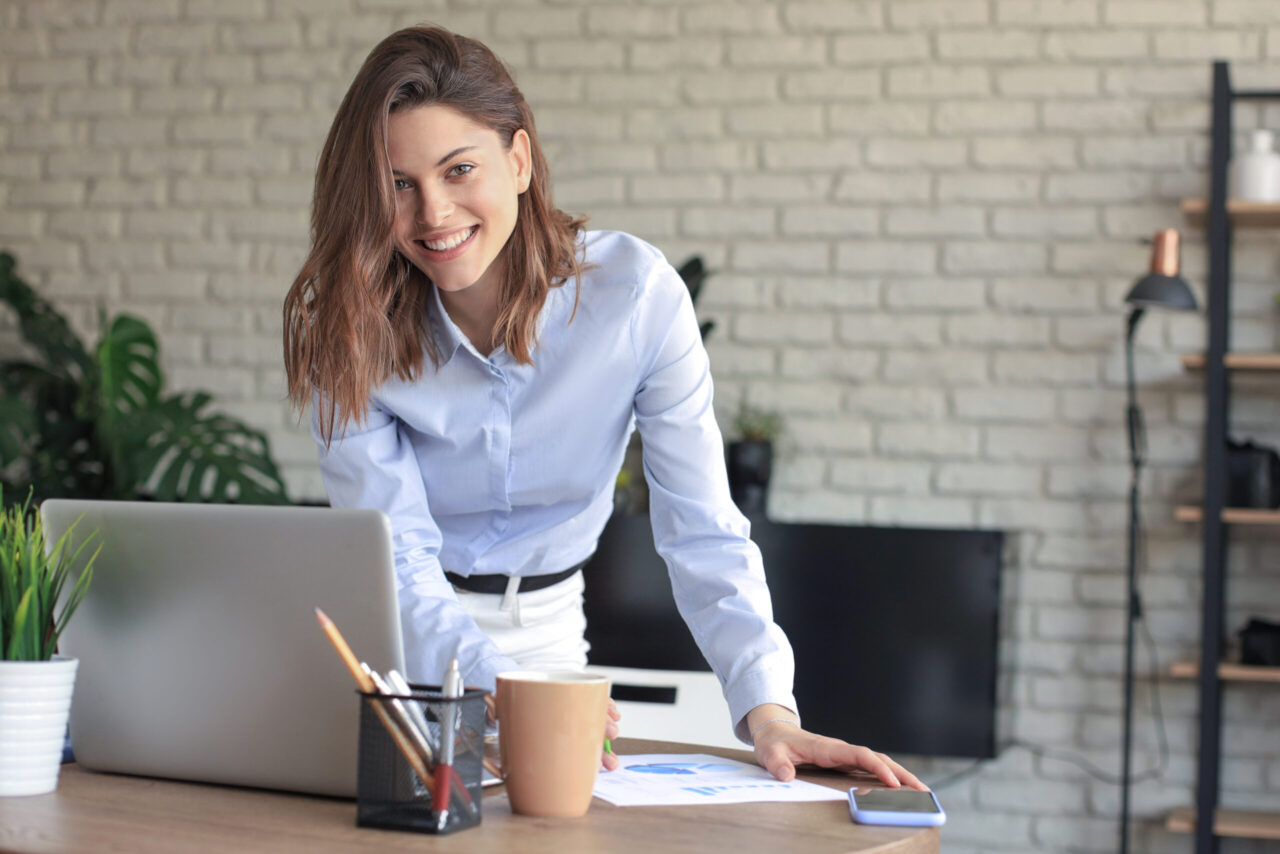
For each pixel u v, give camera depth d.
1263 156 2.95
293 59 3.54
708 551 1.40
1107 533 3.12
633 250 1.45
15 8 3.68
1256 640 2.86
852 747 1.17
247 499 3.09
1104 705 3.10
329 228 1.26
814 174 3.27
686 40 3.34
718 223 3.31
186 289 3.57
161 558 1.08
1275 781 3.03
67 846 0.86
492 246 1.29
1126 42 3.15
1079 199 3.16
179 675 1.08
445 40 1.25
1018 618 3.14
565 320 1.42
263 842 0.88
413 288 1.39
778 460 3.26
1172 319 3.11
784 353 3.27
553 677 1.03
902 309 3.23
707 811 1.02
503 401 1.44
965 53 3.22
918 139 3.23
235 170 3.57
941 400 3.20
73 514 1.12
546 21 3.40
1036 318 3.17
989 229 3.20
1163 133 3.13
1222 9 3.12
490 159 1.26
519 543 1.56
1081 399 3.15
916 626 2.95
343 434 1.38
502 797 1.05
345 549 1.01
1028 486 3.16
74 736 1.14
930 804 1.02
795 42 3.29
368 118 1.21
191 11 3.60
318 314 1.29
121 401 3.26
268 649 1.04
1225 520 2.87
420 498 1.41
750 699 1.28
